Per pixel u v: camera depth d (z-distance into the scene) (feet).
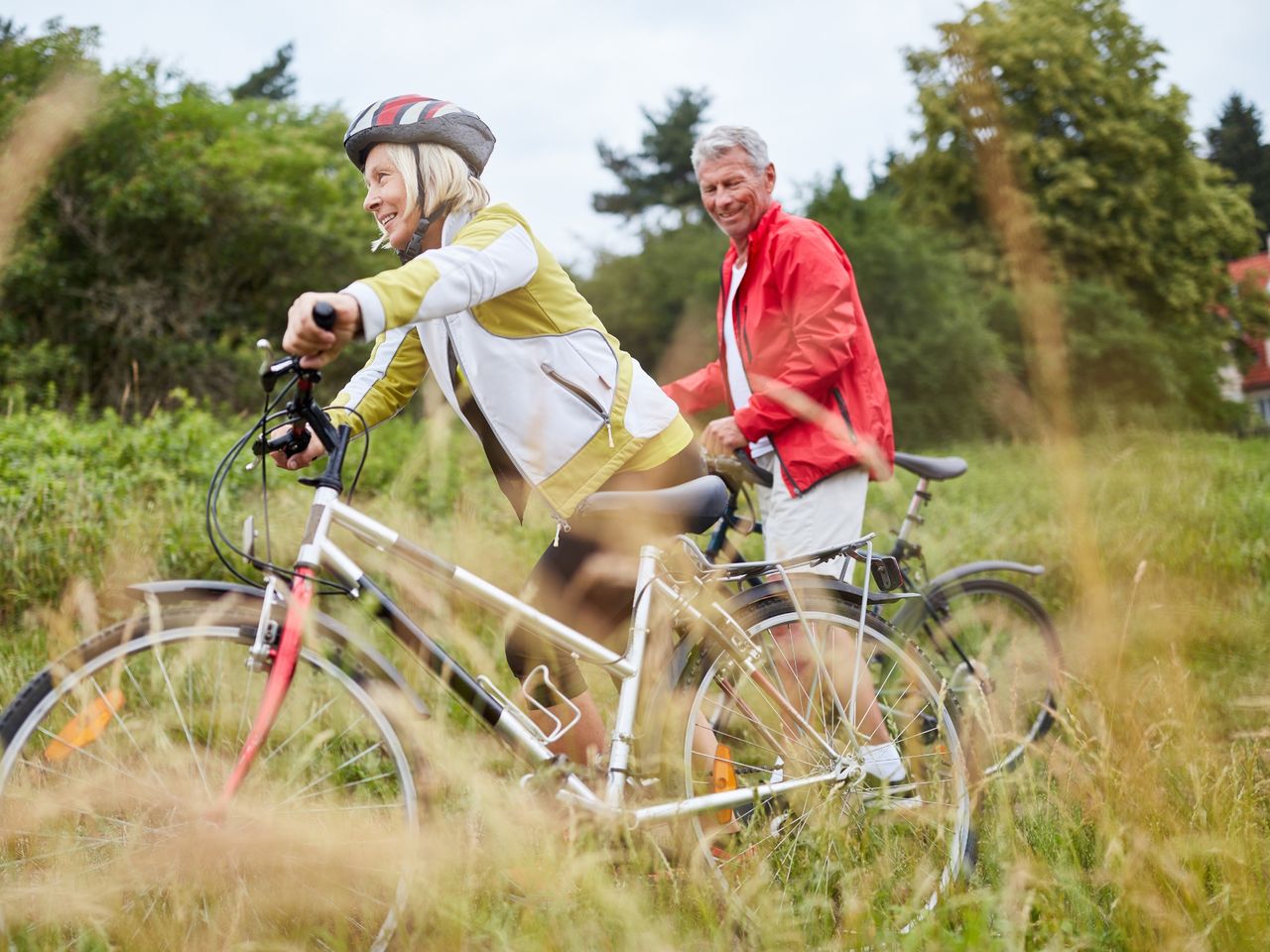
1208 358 65.46
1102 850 6.58
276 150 56.24
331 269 55.98
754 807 7.20
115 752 6.06
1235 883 5.96
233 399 47.01
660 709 7.09
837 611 7.68
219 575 13.34
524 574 8.05
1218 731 7.91
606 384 6.99
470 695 6.66
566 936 5.80
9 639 11.07
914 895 6.48
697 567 7.42
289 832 6.01
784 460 9.41
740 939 6.42
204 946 5.74
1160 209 71.77
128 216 46.26
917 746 7.77
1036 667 10.69
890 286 69.46
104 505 14.06
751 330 9.89
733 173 9.78
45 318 45.57
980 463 24.97
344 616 8.71
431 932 6.15
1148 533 9.16
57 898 5.69
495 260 6.16
